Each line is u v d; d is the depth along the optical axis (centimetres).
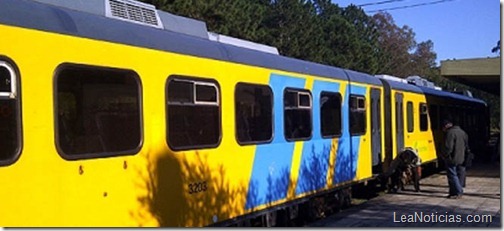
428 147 1816
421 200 1270
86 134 549
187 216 679
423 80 1983
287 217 950
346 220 1020
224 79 758
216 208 733
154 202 627
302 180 959
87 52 557
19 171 482
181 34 716
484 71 1795
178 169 666
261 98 846
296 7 3741
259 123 838
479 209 1128
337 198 1133
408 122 1591
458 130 1291
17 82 487
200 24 812
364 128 1244
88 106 554
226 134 757
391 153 1422
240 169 786
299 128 953
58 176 518
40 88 506
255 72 830
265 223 882
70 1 608
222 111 750
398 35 7656
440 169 2081
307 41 3775
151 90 631
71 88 538
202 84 714
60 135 522
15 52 488
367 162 1253
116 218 577
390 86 1437
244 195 796
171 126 658
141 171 611
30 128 495
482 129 2797
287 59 947
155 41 648
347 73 1183
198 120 704
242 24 2677
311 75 1006
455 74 1833
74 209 532
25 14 506
